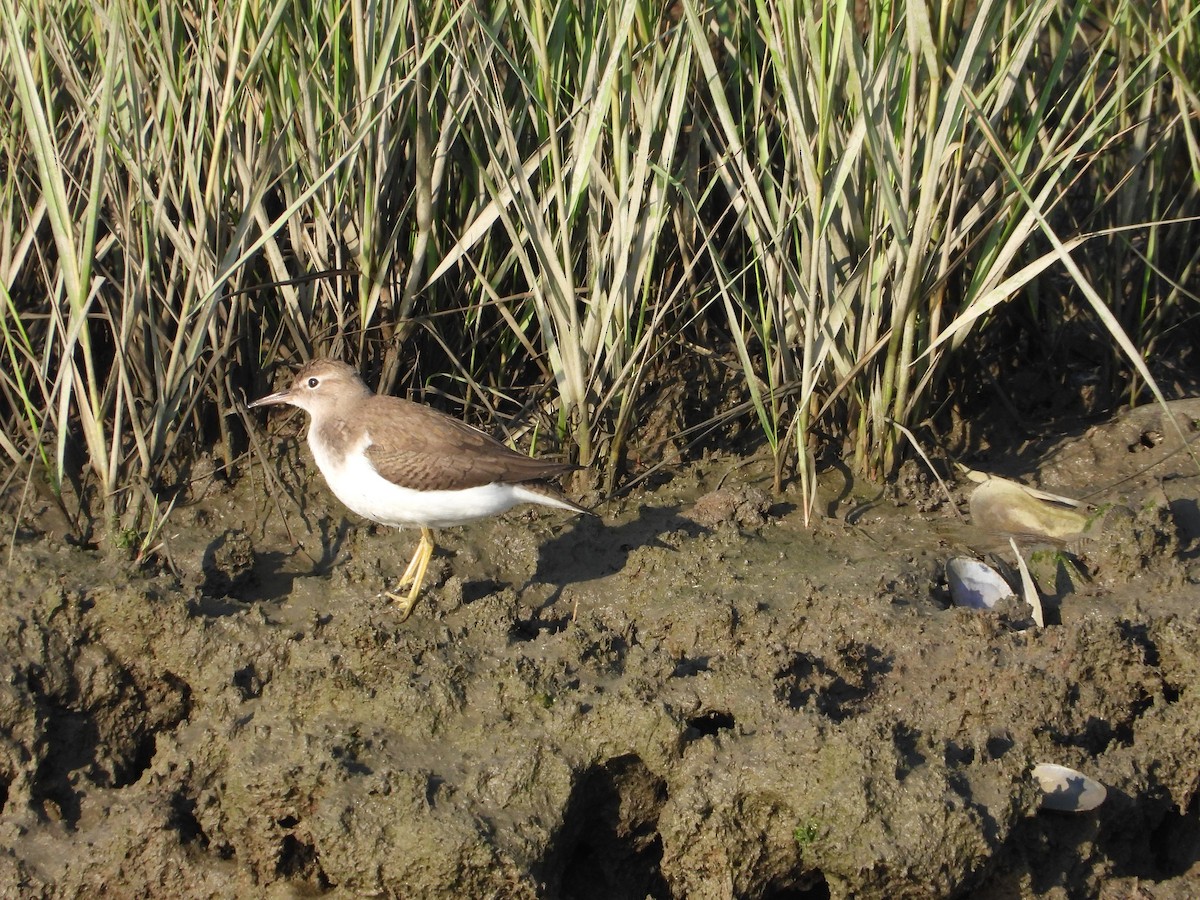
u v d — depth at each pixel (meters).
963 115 7.31
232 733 6.15
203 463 8.08
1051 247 8.93
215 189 7.51
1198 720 6.27
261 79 7.65
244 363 8.30
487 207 7.83
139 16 7.75
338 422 6.93
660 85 7.42
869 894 5.55
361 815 5.64
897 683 6.57
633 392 7.93
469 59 7.66
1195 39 8.84
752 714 6.08
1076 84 8.66
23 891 5.78
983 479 8.21
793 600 7.09
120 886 5.84
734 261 8.92
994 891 5.71
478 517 6.90
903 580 7.20
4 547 7.32
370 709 6.18
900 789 5.57
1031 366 9.34
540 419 8.20
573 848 6.06
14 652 6.43
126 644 6.61
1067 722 6.31
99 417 7.47
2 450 8.18
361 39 7.45
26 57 6.84
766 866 5.73
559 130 7.59
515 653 6.54
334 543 7.76
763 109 8.17
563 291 7.65
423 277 8.22
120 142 7.56
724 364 8.70
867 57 7.31
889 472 8.12
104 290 7.86
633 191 7.41
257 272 8.29
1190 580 7.21
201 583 7.30
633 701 5.99
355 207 7.87
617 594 7.35
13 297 8.23
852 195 7.49
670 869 5.85
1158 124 8.84
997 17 6.94
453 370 8.53
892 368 7.79
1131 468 8.31
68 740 6.41
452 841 5.51
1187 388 9.16
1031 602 7.09
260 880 5.87
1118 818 6.05
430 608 6.96
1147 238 8.98
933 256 7.57
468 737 6.09
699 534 7.69
